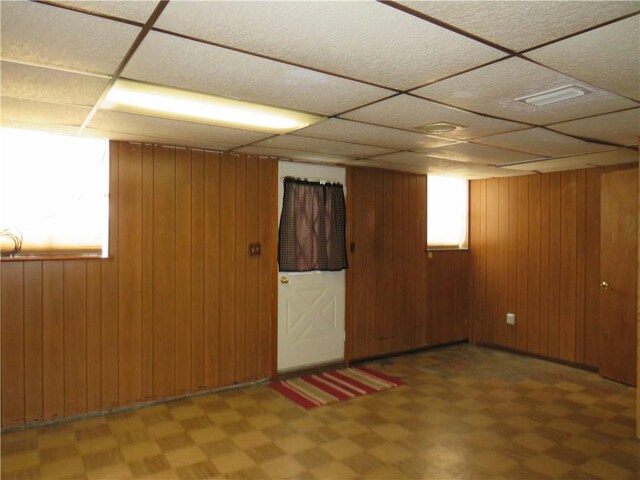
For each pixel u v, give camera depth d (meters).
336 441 3.05
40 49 1.73
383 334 5.02
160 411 3.51
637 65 1.85
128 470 2.66
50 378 3.24
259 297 4.14
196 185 3.79
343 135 3.18
